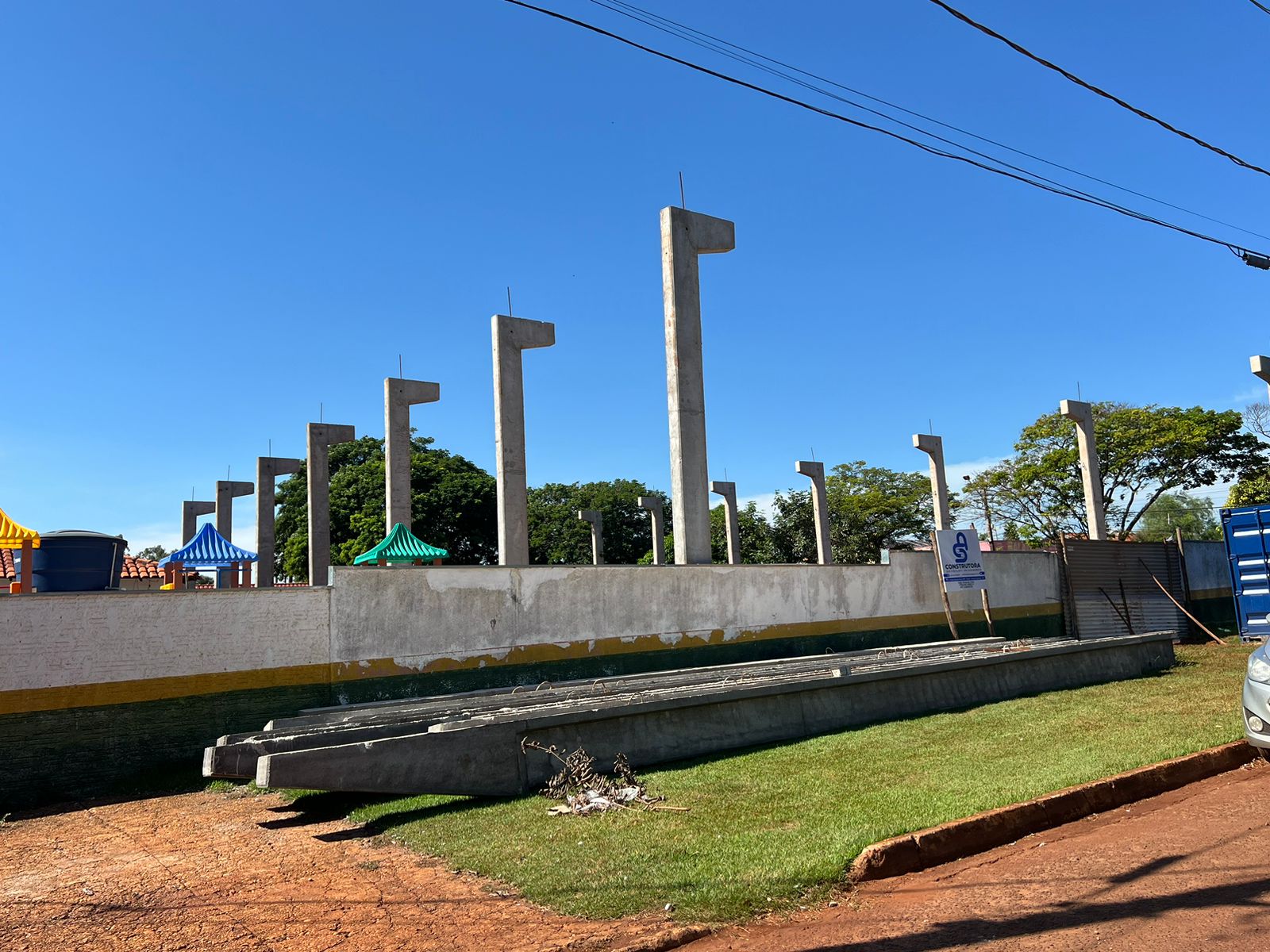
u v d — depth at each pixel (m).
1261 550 18.52
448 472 47.12
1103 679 14.30
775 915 5.06
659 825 6.72
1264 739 8.16
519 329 16.64
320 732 8.46
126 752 9.76
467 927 4.96
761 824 6.56
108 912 5.58
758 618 15.23
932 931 4.77
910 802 6.85
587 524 55.44
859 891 5.44
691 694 9.98
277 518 47.12
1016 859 5.95
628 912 5.03
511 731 8.27
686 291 16.00
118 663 9.84
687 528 15.36
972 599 19.14
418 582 11.82
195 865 6.57
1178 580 23.92
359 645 11.28
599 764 8.77
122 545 12.40
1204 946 4.40
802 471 31.78
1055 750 8.64
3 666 9.30
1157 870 5.55
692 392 15.84
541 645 12.75
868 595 17.09
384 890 5.70
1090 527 25.30
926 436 28.44
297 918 5.27
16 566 19.69
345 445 48.03
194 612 10.32
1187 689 12.46
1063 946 4.50
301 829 7.52
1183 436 37.47
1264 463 38.06
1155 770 7.73
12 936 5.20
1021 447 43.47
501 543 15.95
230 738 8.88
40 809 9.11
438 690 11.77
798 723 10.39
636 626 13.71
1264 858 5.70
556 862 5.95
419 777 7.72
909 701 11.61
